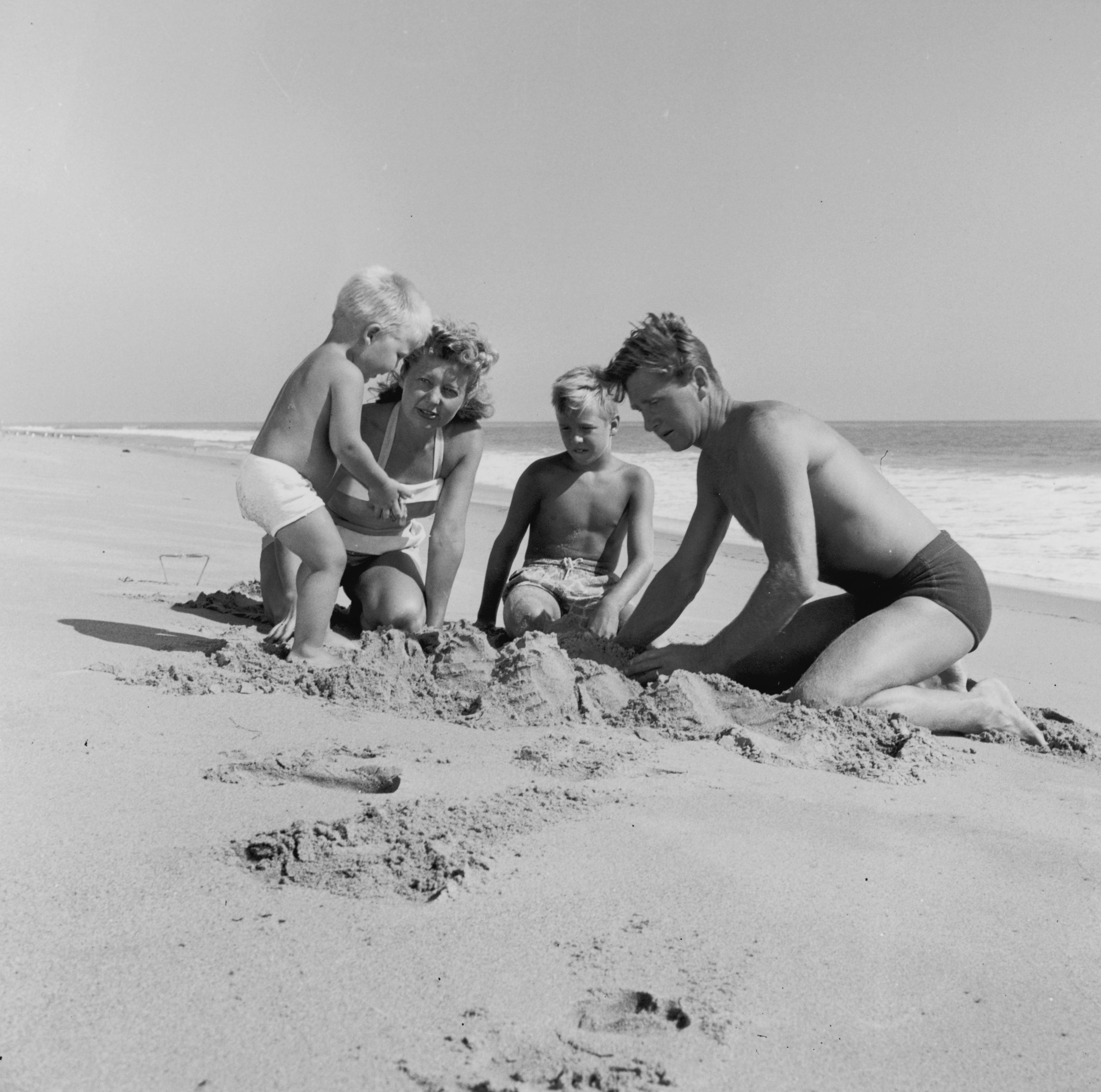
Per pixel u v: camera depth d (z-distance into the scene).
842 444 3.49
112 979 1.50
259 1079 1.30
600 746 2.79
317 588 3.43
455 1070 1.34
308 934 1.66
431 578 4.20
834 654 3.29
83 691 2.93
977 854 2.19
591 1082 1.34
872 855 2.14
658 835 2.17
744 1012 1.52
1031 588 8.15
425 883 1.86
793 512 3.31
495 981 1.55
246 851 1.95
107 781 2.27
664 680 3.19
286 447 3.44
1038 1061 1.44
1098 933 1.84
